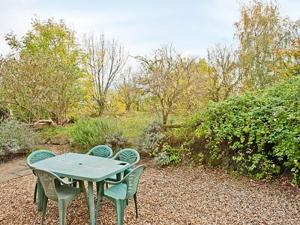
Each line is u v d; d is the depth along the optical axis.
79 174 3.14
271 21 9.94
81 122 7.32
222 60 8.97
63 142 7.63
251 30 10.16
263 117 4.87
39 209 3.62
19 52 11.45
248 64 9.04
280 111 4.64
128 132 6.57
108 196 3.21
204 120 5.70
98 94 11.31
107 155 4.38
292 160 4.34
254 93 5.91
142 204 3.97
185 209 3.79
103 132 6.63
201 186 4.68
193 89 7.12
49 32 12.26
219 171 5.30
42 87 8.97
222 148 5.45
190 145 5.93
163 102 7.02
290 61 8.73
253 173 4.90
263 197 4.11
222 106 5.48
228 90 8.32
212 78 8.24
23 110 9.20
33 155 3.96
